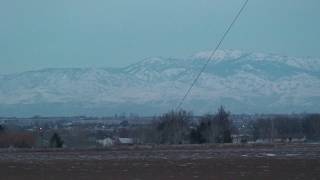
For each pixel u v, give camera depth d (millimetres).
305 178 78250
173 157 116188
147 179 78875
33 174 86250
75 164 102188
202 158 111812
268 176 80375
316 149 142125
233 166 94000
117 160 110438
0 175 85125
